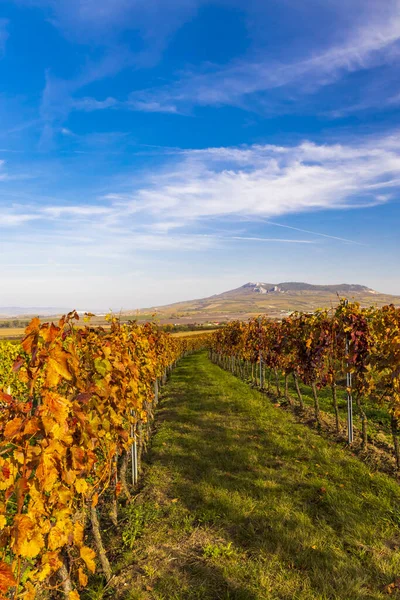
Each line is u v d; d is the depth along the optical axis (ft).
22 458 7.79
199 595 11.38
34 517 8.13
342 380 48.85
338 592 11.24
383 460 21.56
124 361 16.71
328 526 14.78
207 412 35.01
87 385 12.04
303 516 15.46
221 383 54.49
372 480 18.48
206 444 25.73
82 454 9.40
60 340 10.34
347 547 13.51
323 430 27.94
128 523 15.71
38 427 7.98
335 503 16.31
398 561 12.55
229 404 37.58
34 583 10.14
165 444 26.63
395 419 20.12
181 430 29.99
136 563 13.17
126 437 14.44
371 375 23.38
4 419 8.13
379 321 24.11
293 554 13.25
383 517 15.23
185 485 19.34
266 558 12.98
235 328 67.10
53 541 8.70
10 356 41.09
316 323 30.30
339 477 19.17
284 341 36.81
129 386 17.54
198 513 16.25
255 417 31.65
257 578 11.99
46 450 8.23
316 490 17.89
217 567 12.60
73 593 9.51
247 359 58.03
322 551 13.21
